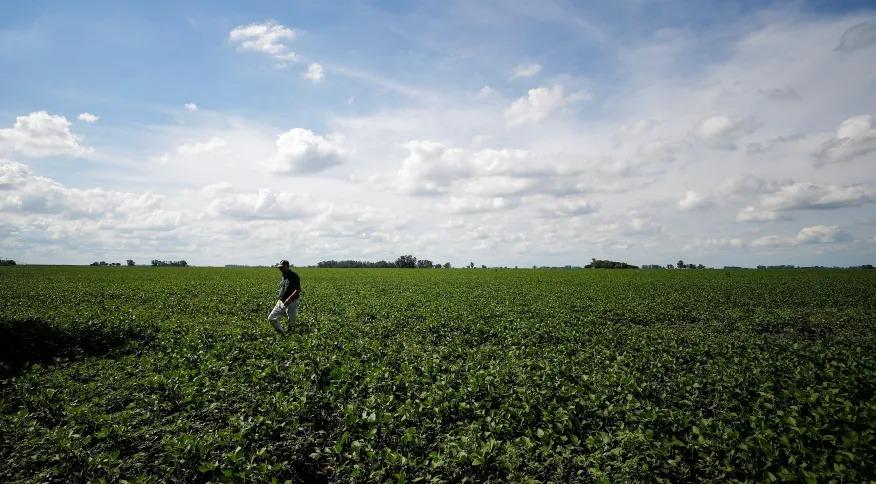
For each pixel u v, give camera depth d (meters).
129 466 7.16
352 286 42.47
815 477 5.93
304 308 24.75
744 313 24.19
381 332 17.56
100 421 8.40
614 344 15.45
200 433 8.11
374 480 6.76
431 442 7.96
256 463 6.97
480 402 8.93
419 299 29.58
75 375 11.73
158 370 11.96
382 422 8.18
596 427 8.11
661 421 7.89
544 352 14.00
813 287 40.31
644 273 72.06
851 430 7.28
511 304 26.69
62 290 32.78
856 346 15.45
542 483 6.54
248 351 13.66
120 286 37.91
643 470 6.53
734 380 10.62
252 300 28.61
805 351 14.11
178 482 6.73
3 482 6.75
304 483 7.07
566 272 77.62
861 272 71.12
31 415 8.81
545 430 7.88
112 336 15.93
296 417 8.42
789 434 7.25
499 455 7.18
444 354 13.81
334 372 10.77
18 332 15.53
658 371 11.66
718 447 6.88
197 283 43.16
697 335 17.81
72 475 6.87
